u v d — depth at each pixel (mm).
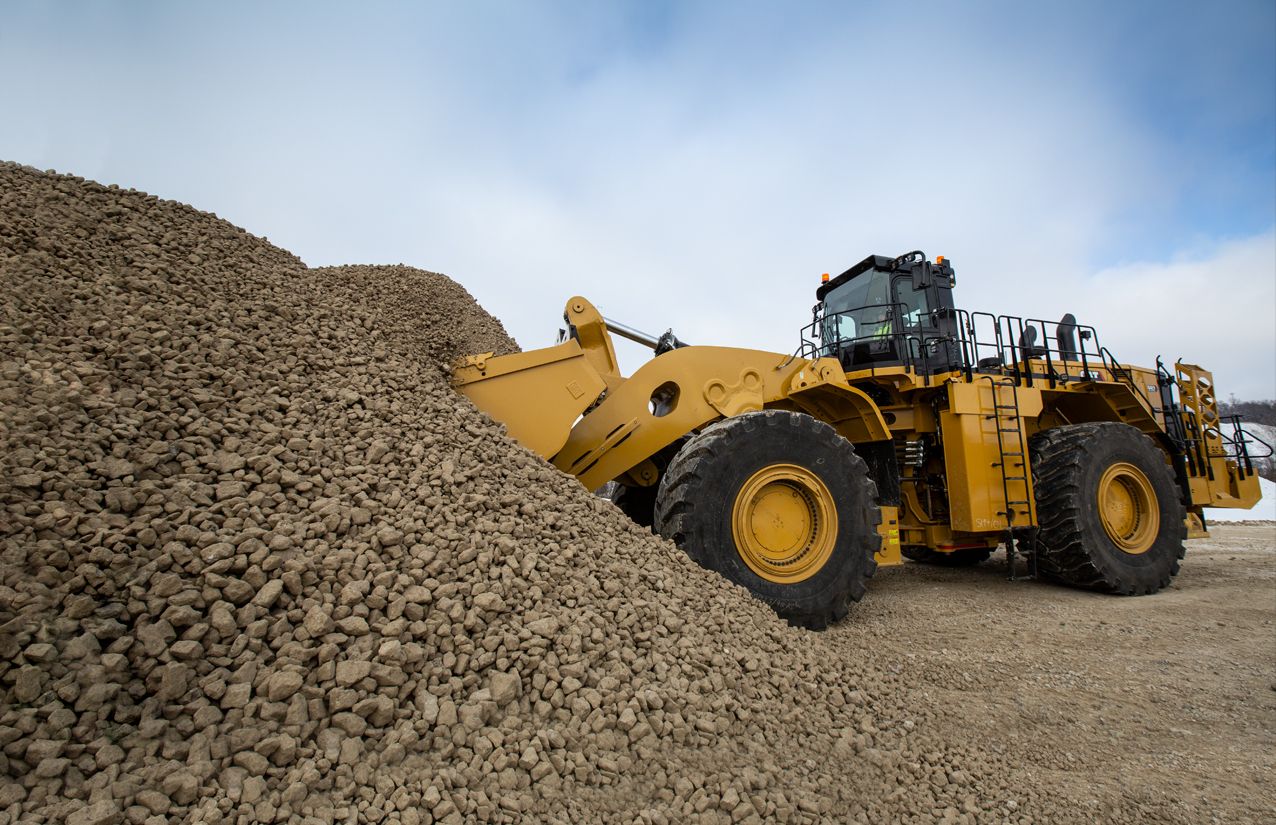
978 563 7941
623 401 4617
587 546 3008
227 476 2420
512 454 3432
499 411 4293
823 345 6746
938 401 5844
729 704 2404
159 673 1781
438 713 1965
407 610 2209
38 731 1559
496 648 2221
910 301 6273
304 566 2176
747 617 3111
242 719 1785
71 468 2154
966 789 2365
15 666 1636
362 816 1643
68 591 1843
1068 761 2721
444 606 2264
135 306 2980
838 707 2701
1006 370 6254
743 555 4188
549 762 1923
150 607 1907
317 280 4441
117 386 2572
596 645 2412
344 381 3271
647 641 2578
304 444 2734
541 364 4410
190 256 3582
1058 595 5789
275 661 1927
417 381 3611
